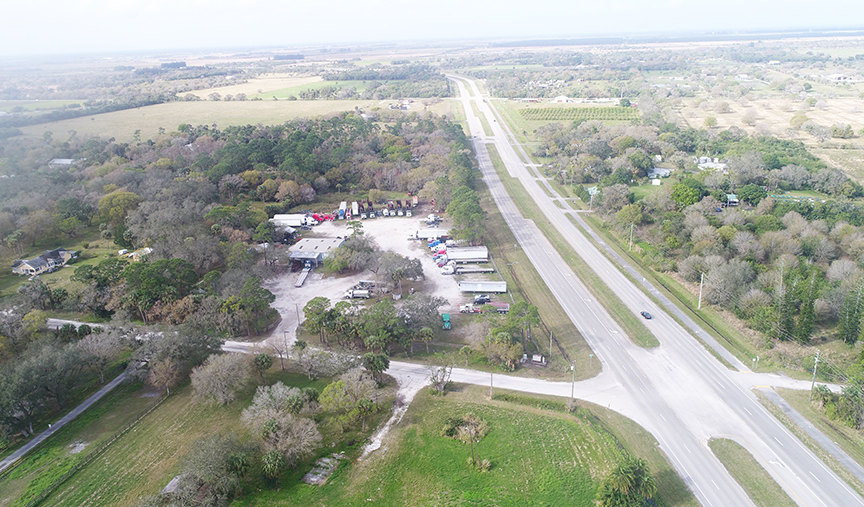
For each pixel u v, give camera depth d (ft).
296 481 294.87
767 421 326.85
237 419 343.46
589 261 569.64
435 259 579.07
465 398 359.05
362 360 378.73
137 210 649.61
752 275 466.70
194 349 382.42
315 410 341.00
